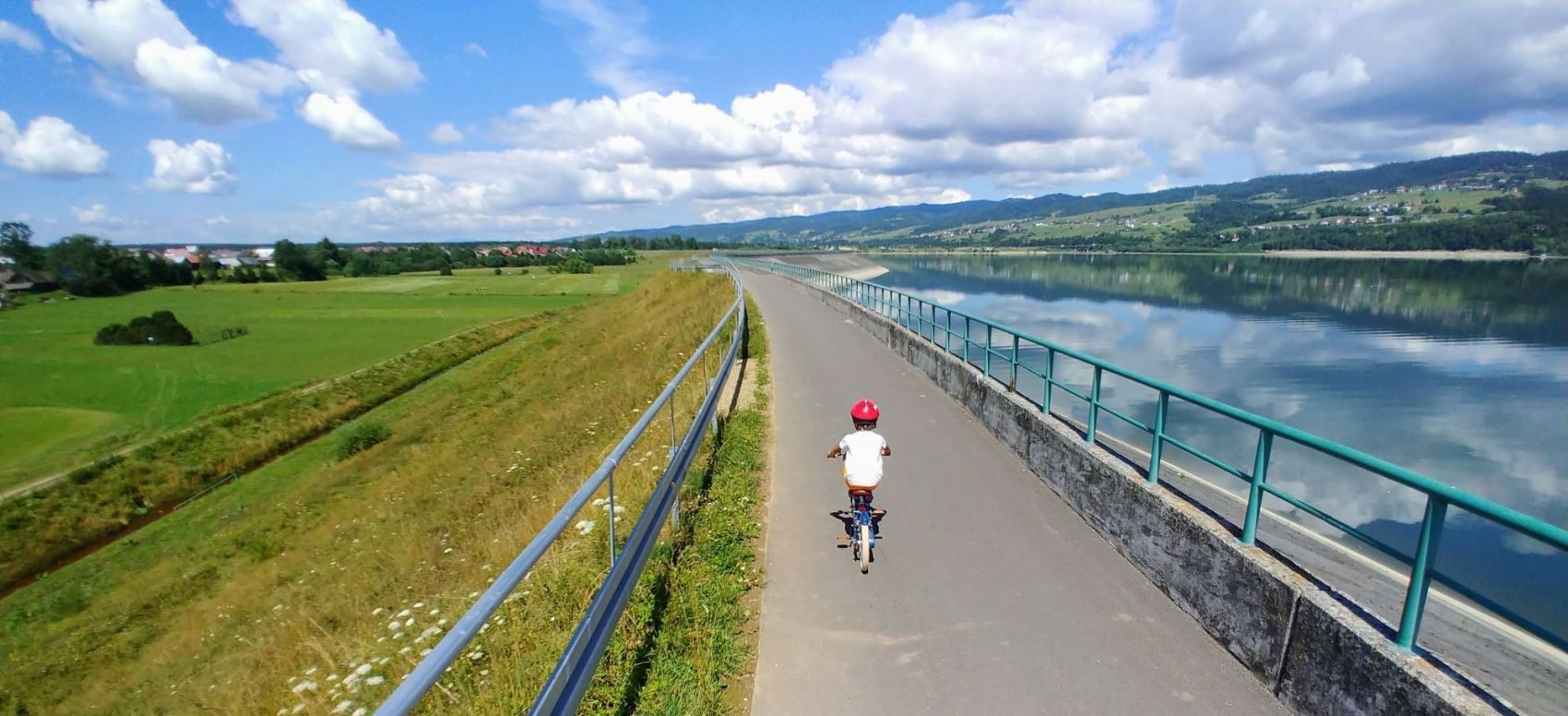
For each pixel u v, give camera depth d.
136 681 9.70
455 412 26.03
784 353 15.89
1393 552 3.39
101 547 19.88
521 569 2.74
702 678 4.11
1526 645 4.43
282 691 6.05
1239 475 4.40
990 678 4.14
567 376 24.50
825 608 4.95
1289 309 56.53
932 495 6.98
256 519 17.80
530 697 4.03
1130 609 4.83
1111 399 24.16
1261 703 3.89
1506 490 20.19
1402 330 45.78
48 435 28.91
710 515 6.37
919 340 13.77
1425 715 3.05
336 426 29.88
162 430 28.97
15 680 11.44
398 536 11.71
